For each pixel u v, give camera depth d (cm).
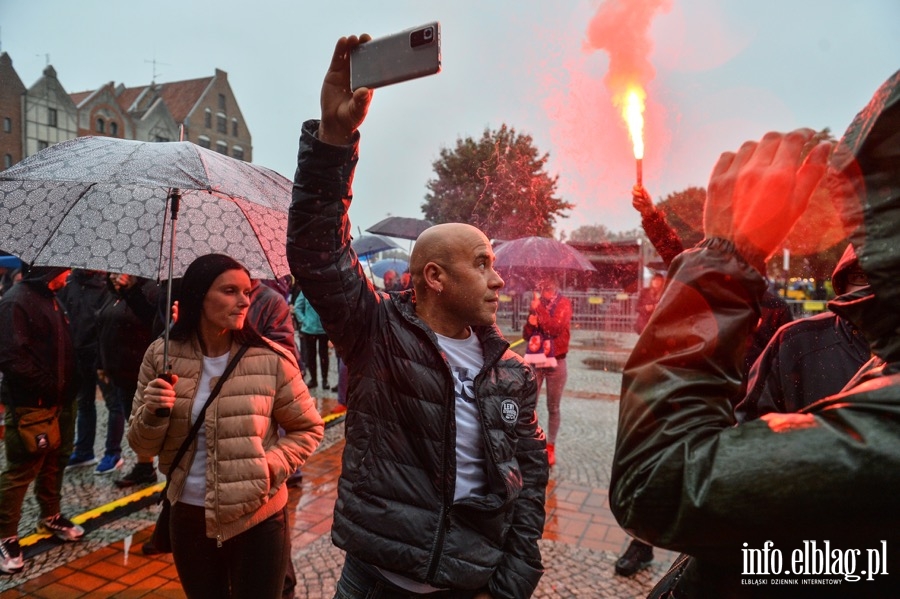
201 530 203
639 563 334
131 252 240
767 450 60
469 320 167
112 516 398
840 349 173
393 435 157
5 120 3416
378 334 164
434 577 150
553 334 502
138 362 413
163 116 4281
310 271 156
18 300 321
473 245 165
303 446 214
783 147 70
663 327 72
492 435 162
